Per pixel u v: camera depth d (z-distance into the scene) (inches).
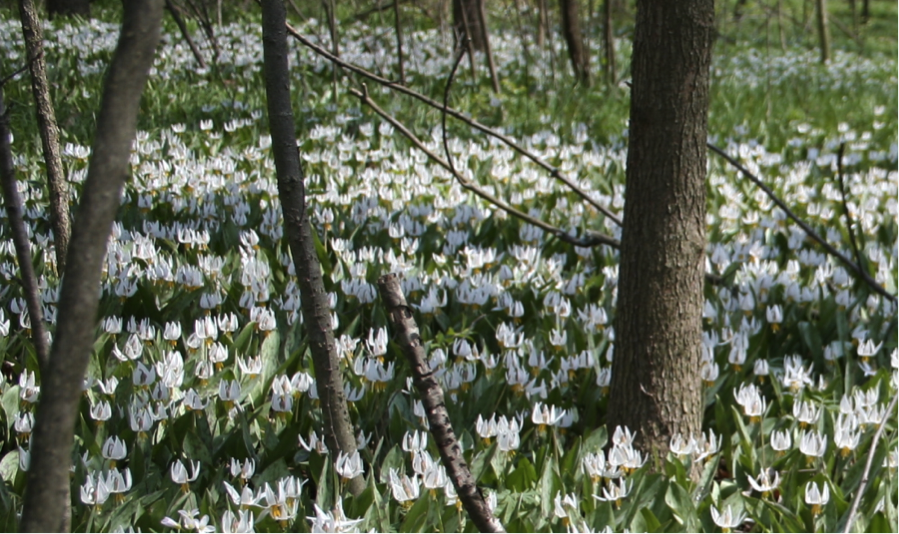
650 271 131.5
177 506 110.0
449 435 80.4
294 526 109.5
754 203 303.4
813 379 176.4
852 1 846.5
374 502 110.9
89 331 56.9
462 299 185.5
